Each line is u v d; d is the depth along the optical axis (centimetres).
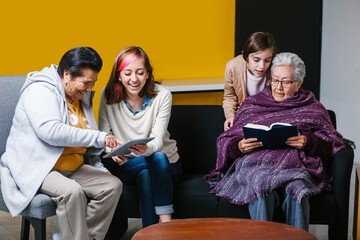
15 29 423
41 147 237
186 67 442
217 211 256
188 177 287
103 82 431
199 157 301
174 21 432
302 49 427
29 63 427
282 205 243
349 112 473
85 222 234
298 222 237
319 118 273
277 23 426
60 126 232
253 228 199
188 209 259
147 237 190
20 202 232
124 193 261
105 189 242
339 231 252
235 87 298
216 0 430
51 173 237
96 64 242
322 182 254
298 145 256
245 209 251
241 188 254
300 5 423
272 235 191
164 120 274
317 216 250
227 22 434
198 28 435
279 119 274
